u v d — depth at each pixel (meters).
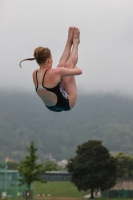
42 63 8.91
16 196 93.69
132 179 108.94
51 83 8.77
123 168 110.06
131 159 110.75
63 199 100.62
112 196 104.81
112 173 96.88
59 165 138.38
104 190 103.62
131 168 110.50
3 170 95.56
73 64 9.26
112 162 96.88
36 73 8.95
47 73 8.80
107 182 95.81
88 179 95.56
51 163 132.62
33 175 62.69
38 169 63.12
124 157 110.44
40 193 107.50
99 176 94.88
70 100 9.12
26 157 63.28
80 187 97.12
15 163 103.75
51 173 122.00
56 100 8.91
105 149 98.19
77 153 100.31
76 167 97.12
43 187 113.75
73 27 9.73
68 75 8.89
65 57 9.54
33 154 63.28
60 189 112.62
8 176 95.50
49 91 8.82
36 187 112.69
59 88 8.88
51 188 112.69
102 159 97.25
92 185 96.00
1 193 93.19
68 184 117.38
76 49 9.52
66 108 9.13
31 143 63.69
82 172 97.31
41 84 8.84
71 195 107.50
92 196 98.31
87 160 97.31
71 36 9.73
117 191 105.31
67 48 9.67
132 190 106.06
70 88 9.27
